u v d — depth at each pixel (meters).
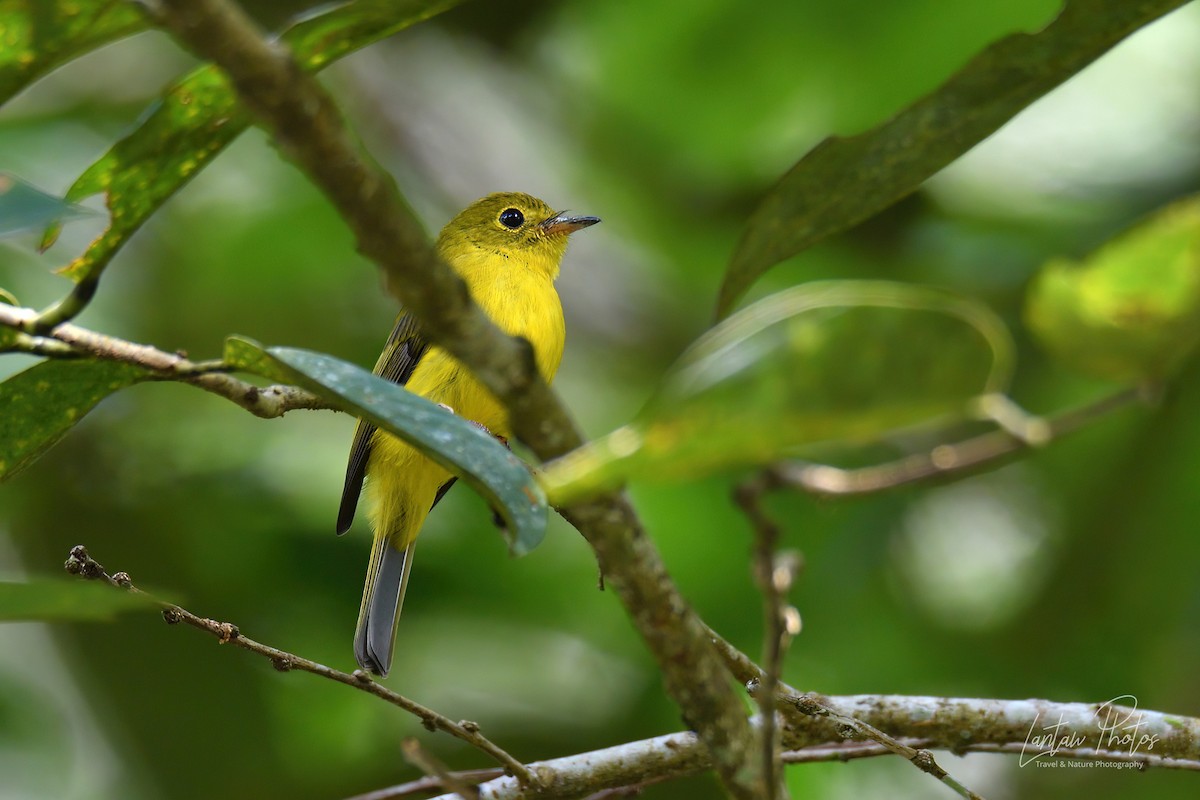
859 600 11.52
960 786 5.45
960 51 12.59
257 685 11.80
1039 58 4.96
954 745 6.22
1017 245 12.60
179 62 14.55
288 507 11.93
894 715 6.20
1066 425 4.80
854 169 5.11
